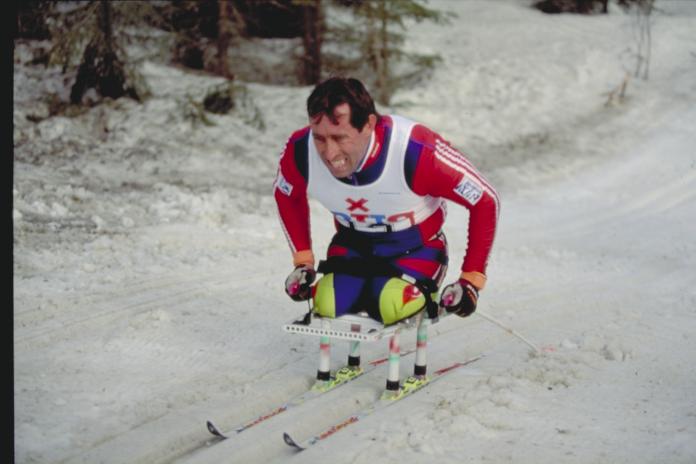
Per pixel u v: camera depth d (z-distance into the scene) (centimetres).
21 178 2141
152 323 1252
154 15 2900
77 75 2881
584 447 876
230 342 1205
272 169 2617
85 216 1891
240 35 3322
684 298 1534
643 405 1002
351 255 966
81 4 3225
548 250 1881
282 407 970
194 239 1791
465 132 3089
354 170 879
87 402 966
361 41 3253
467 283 919
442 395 1015
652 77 3509
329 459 848
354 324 931
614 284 1633
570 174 2758
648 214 2336
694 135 3067
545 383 1070
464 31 3888
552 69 3541
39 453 834
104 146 2622
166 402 976
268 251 1755
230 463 836
